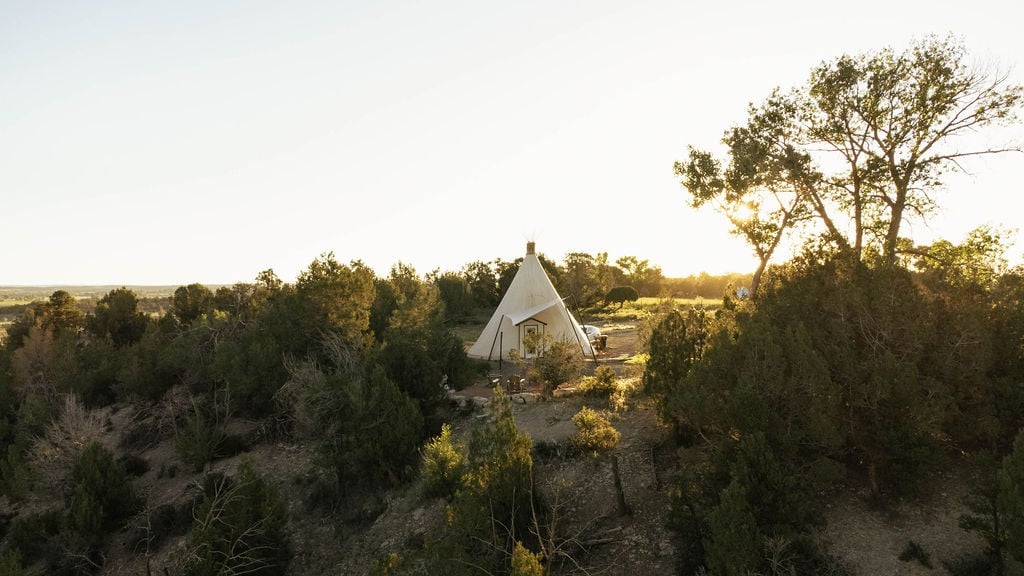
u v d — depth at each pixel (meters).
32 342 35.91
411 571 11.76
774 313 12.94
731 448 10.96
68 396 26.83
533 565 9.46
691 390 12.09
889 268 11.91
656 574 11.04
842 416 11.07
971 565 9.09
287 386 22.62
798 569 9.59
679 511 10.91
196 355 28.22
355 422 18.19
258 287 33.31
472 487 12.11
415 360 21.19
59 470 21.16
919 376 10.87
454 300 60.47
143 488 21.92
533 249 33.22
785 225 25.25
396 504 16.66
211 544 14.01
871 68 20.83
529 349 23.92
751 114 24.19
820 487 10.59
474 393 23.53
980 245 20.20
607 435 14.76
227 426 26.12
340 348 24.20
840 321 11.59
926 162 20.66
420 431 18.75
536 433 17.39
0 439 28.14
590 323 50.34
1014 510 8.26
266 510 15.18
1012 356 11.13
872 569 9.60
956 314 11.40
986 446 11.56
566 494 13.91
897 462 10.59
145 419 27.97
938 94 20.02
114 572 17.30
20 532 18.38
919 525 10.39
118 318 47.47
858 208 21.94
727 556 9.22
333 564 15.27
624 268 82.69
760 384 11.22
